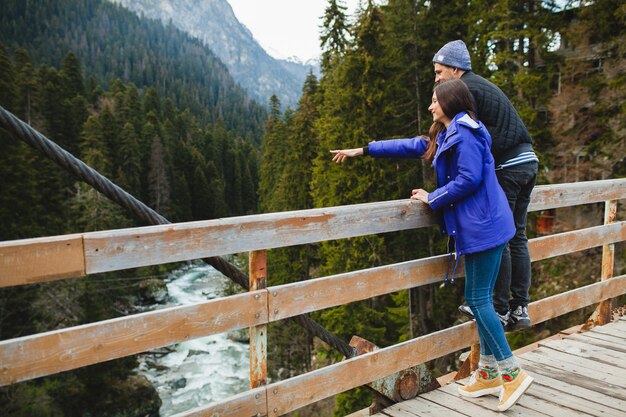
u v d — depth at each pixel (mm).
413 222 3002
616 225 4367
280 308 2455
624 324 4363
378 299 20125
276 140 42938
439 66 2945
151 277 39469
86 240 1863
